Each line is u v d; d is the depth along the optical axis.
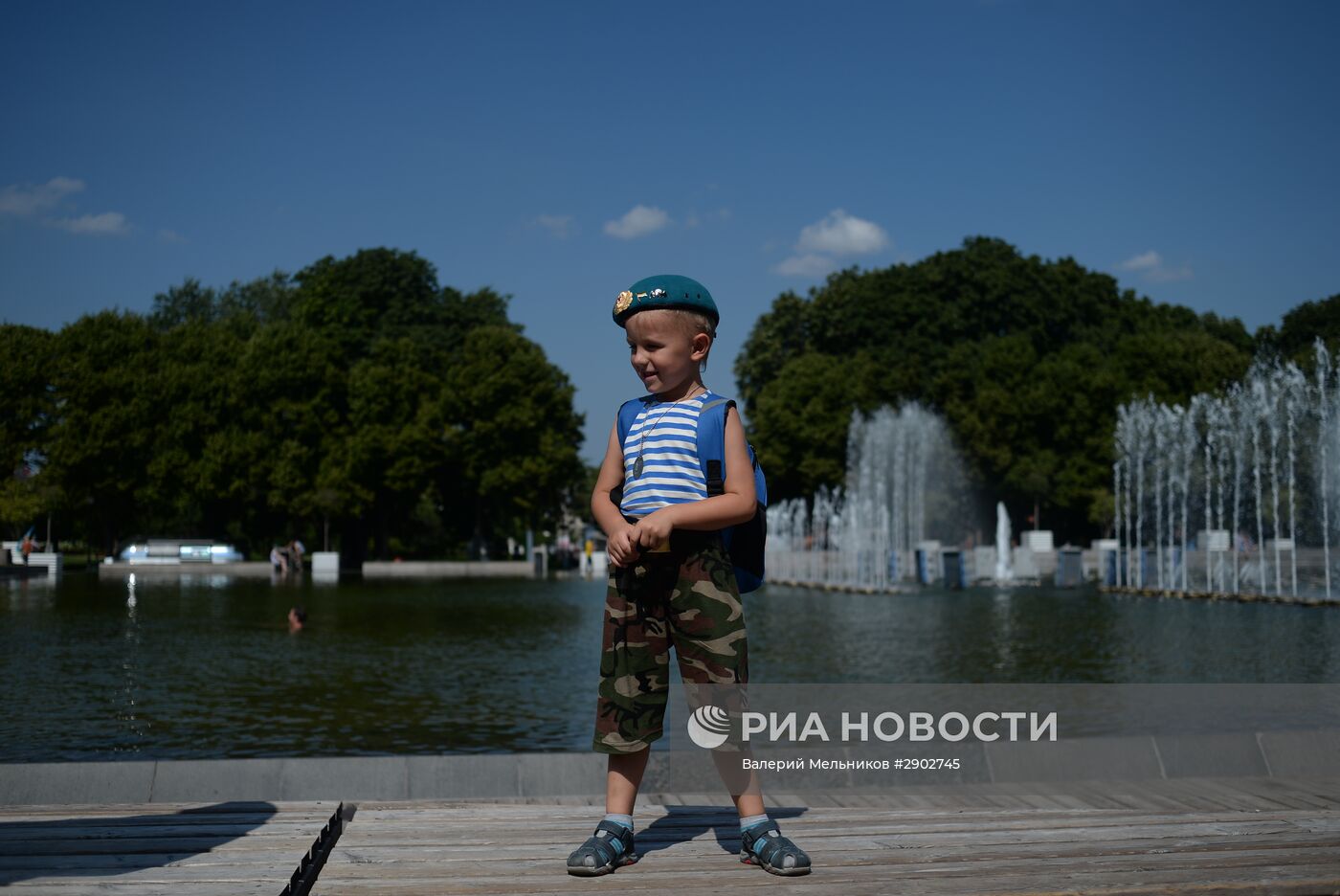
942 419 59.06
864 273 68.81
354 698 13.10
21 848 3.48
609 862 3.27
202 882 3.07
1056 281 65.81
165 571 48.44
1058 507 61.16
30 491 50.25
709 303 3.65
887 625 22.23
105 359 53.56
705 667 3.41
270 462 53.81
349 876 3.21
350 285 64.75
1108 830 3.79
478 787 6.53
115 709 12.30
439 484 61.44
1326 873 3.17
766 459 61.44
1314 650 17.16
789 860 3.19
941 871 3.22
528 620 23.94
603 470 3.77
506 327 64.69
